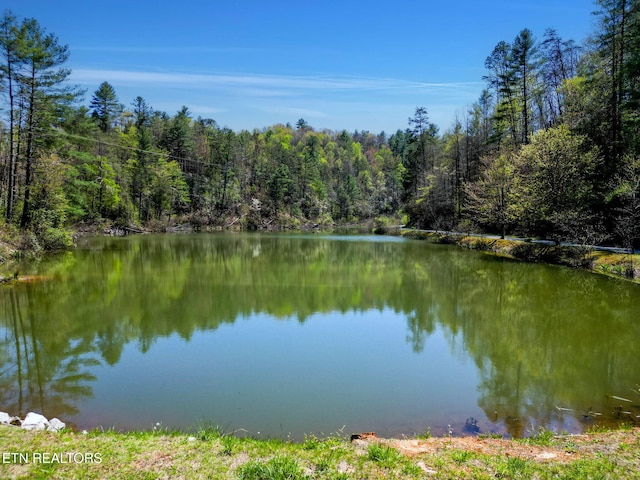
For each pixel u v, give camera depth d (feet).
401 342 37.88
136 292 57.26
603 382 29.07
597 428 22.16
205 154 247.91
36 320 43.60
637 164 72.79
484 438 19.97
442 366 32.19
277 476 13.92
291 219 233.76
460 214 155.22
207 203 214.90
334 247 126.41
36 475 13.93
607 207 84.48
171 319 44.65
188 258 96.32
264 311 48.55
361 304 52.54
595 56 99.25
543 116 136.67
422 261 92.53
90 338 38.24
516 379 29.73
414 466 15.19
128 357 33.68
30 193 95.61
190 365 32.07
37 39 94.68
